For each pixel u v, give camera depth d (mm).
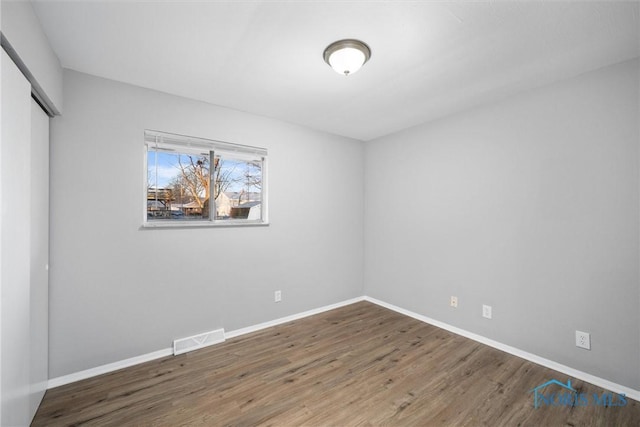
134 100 2279
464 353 2443
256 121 2943
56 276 1960
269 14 1479
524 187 2369
